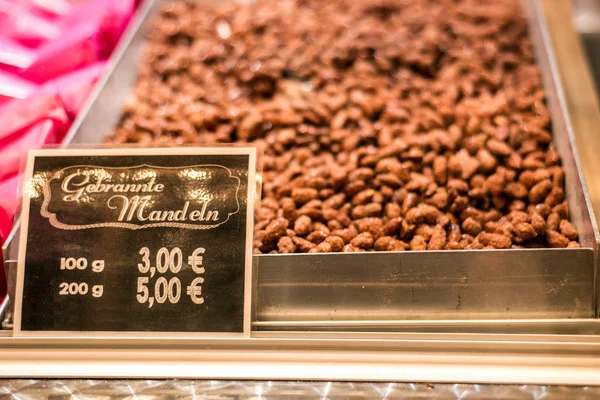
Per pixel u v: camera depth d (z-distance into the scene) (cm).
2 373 64
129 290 66
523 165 89
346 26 131
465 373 61
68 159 72
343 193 88
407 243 80
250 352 64
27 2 120
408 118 102
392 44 122
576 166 79
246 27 130
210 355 64
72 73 109
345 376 62
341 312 68
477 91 110
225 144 71
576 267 66
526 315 67
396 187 87
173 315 66
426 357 63
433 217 82
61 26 121
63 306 67
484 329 66
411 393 60
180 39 132
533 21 126
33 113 93
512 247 76
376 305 68
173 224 68
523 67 116
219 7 143
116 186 70
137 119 104
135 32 121
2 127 90
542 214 81
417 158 91
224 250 67
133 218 69
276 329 67
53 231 69
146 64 124
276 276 68
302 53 123
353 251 74
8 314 69
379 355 63
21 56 109
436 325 66
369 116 104
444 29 129
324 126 103
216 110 104
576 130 95
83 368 64
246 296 66
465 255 67
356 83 112
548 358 62
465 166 89
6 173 85
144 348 65
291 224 83
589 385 60
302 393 61
